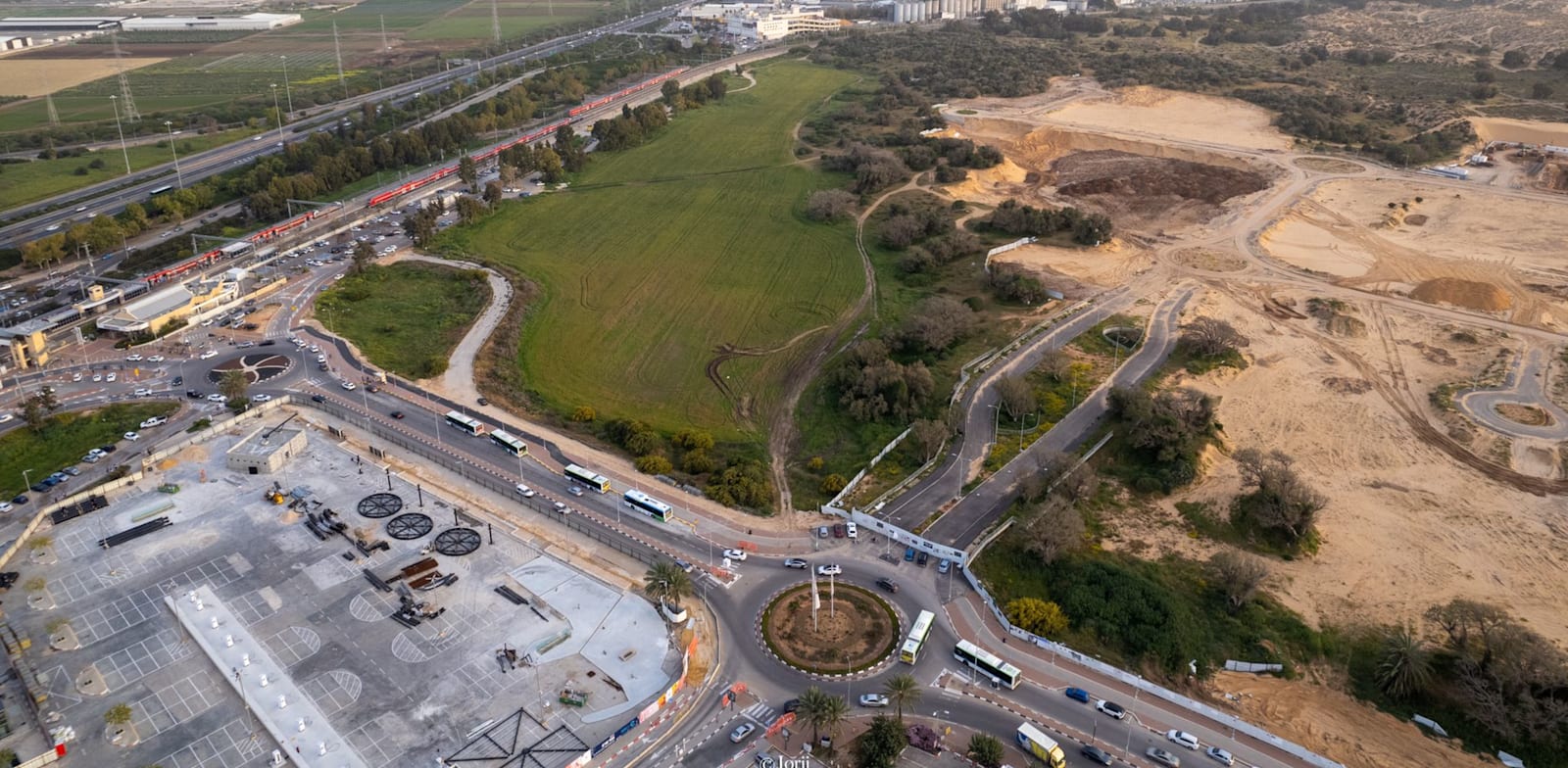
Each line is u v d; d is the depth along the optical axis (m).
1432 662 132.75
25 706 126.94
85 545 158.62
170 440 189.88
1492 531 163.12
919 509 169.75
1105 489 173.62
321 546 159.12
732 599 149.00
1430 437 191.50
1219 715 126.94
